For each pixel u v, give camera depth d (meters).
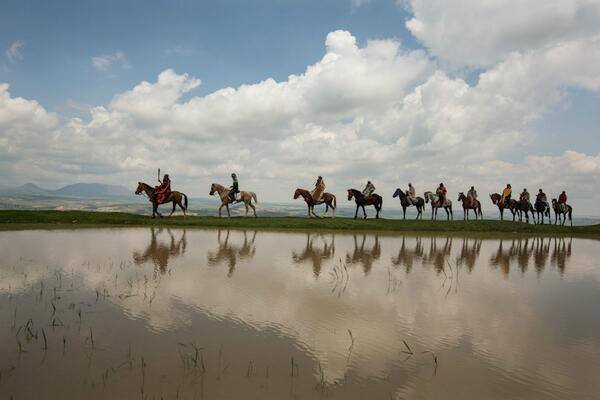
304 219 35.47
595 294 11.23
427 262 16.14
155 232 24.77
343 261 15.51
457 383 5.28
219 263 13.76
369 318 8.02
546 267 16.22
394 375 5.46
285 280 11.33
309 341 6.61
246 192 36.28
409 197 38.47
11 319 7.20
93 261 13.23
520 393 5.06
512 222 40.34
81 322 7.10
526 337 7.24
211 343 6.33
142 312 7.79
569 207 43.75
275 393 4.81
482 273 14.03
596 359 6.28
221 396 4.68
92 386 4.81
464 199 39.72
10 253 14.30
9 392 4.61
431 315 8.42
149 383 4.94
